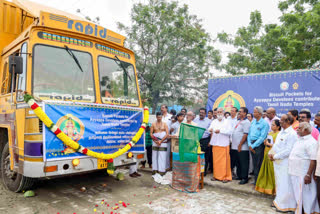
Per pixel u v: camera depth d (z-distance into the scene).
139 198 4.68
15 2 5.54
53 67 4.15
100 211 4.00
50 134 3.78
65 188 5.20
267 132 5.18
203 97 18.06
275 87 6.95
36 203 4.27
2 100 5.01
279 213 4.07
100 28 4.79
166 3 16.16
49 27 4.14
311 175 3.74
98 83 4.62
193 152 5.03
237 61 14.16
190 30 15.95
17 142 4.16
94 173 6.40
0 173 5.39
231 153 6.14
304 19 10.41
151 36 15.41
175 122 6.80
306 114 5.01
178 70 16.30
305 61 10.38
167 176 6.04
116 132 4.65
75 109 4.11
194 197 4.80
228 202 4.55
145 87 16.52
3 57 5.27
